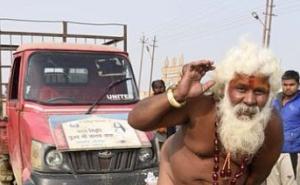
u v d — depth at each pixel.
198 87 2.32
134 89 6.43
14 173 6.41
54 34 7.98
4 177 7.09
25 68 6.12
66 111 5.77
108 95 6.19
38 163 5.25
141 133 5.62
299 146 5.82
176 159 2.58
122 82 6.39
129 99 6.27
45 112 5.69
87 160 5.30
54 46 6.38
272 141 2.51
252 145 2.32
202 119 2.41
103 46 6.71
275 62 2.30
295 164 5.83
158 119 2.40
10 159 6.74
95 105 5.99
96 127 5.55
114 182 5.32
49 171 5.20
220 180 2.46
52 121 5.54
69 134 5.38
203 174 2.50
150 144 5.55
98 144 5.33
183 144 2.56
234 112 2.30
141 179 5.42
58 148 5.19
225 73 2.32
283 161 5.83
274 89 2.35
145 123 2.42
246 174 2.55
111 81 6.36
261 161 2.55
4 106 7.46
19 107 5.98
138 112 2.42
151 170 5.49
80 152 5.28
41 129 5.40
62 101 5.94
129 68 6.56
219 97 2.41
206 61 2.31
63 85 6.13
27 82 6.07
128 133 5.57
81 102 5.99
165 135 6.92
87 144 5.30
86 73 6.31
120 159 5.43
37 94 5.98
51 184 5.14
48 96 5.96
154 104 2.36
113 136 5.48
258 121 2.31
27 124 5.58
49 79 6.13
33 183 5.21
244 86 2.29
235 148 2.34
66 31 8.05
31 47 6.29
